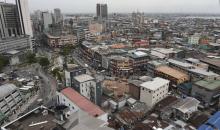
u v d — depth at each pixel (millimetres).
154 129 61875
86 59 176625
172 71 113250
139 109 79875
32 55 174000
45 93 103250
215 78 99938
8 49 188250
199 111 80062
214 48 194250
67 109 51219
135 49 178375
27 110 86250
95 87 85188
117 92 98688
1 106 78125
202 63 134375
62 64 154250
